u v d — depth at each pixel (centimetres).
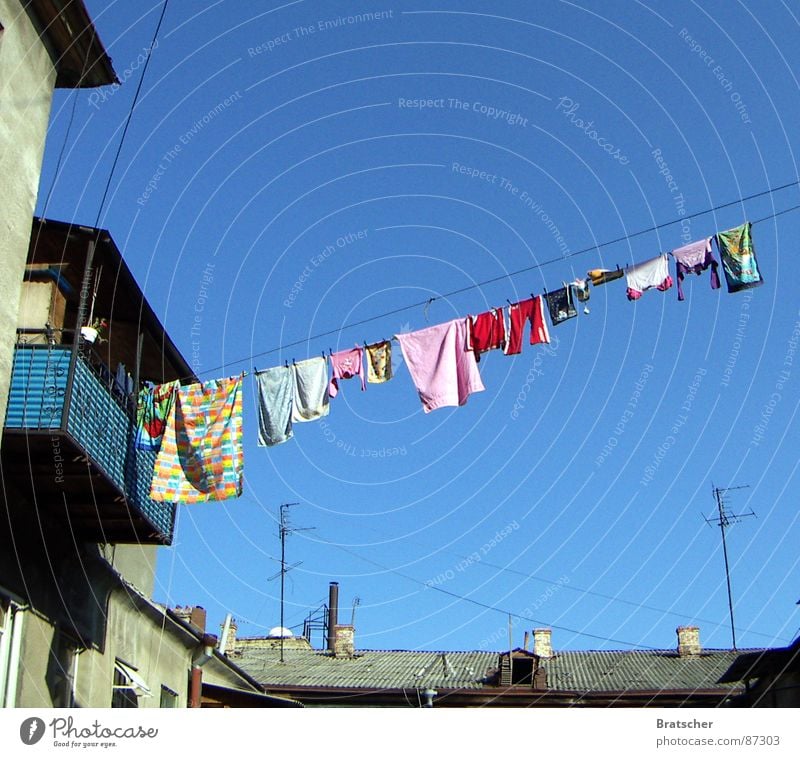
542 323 1341
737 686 2608
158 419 1555
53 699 1531
